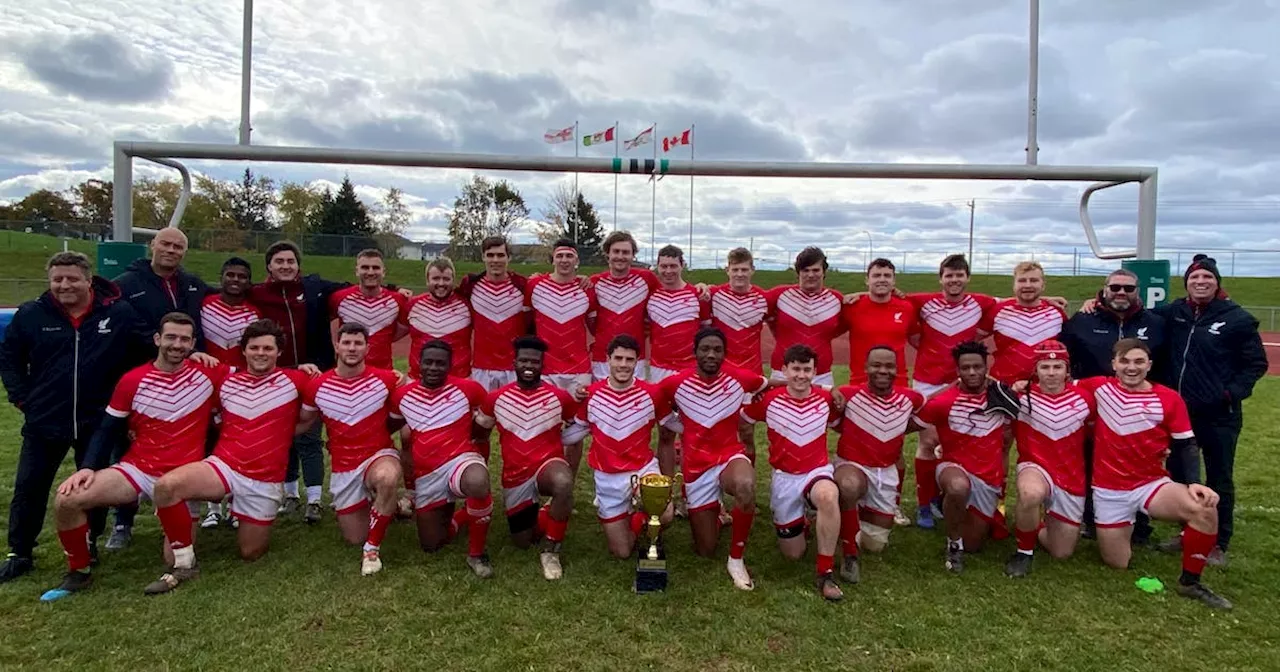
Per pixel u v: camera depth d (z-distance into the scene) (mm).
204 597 3641
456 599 3646
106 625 3357
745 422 4406
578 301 5414
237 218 55938
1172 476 4242
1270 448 6910
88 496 3682
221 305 4797
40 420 3918
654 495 3744
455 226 52406
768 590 3811
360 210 51219
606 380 4391
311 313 5102
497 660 3084
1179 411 4086
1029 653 3180
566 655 3135
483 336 5422
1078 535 4387
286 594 3682
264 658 3088
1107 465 4176
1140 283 6031
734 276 5359
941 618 3494
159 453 4031
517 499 4254
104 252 6039
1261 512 5078
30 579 3840
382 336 5273
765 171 6824
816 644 3252
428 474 4156
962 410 4297
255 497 4113
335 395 4250
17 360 3961
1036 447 4270
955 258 5164
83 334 4008
